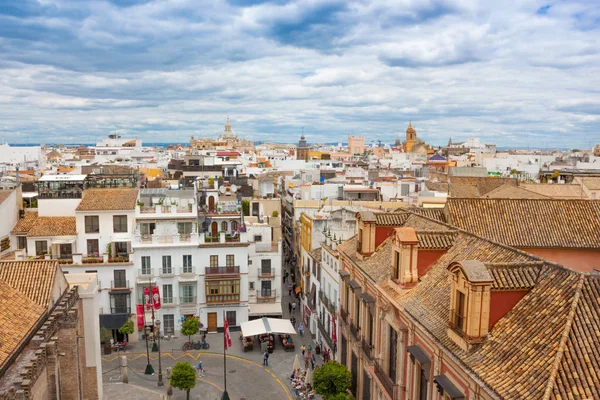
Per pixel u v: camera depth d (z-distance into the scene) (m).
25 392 22.81
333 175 123.31
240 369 50.38
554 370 17.20
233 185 92.25
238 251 59.62
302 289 69.44
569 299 19.92
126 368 46.69
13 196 60.59
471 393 20.52
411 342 27.50
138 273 57.62
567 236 34.03
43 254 58.06
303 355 53.78
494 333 21.05
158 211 60.44
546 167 140.38
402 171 139.75
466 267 21.34
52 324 30.31
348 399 34.84
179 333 59.06
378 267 35.00
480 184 70.19
